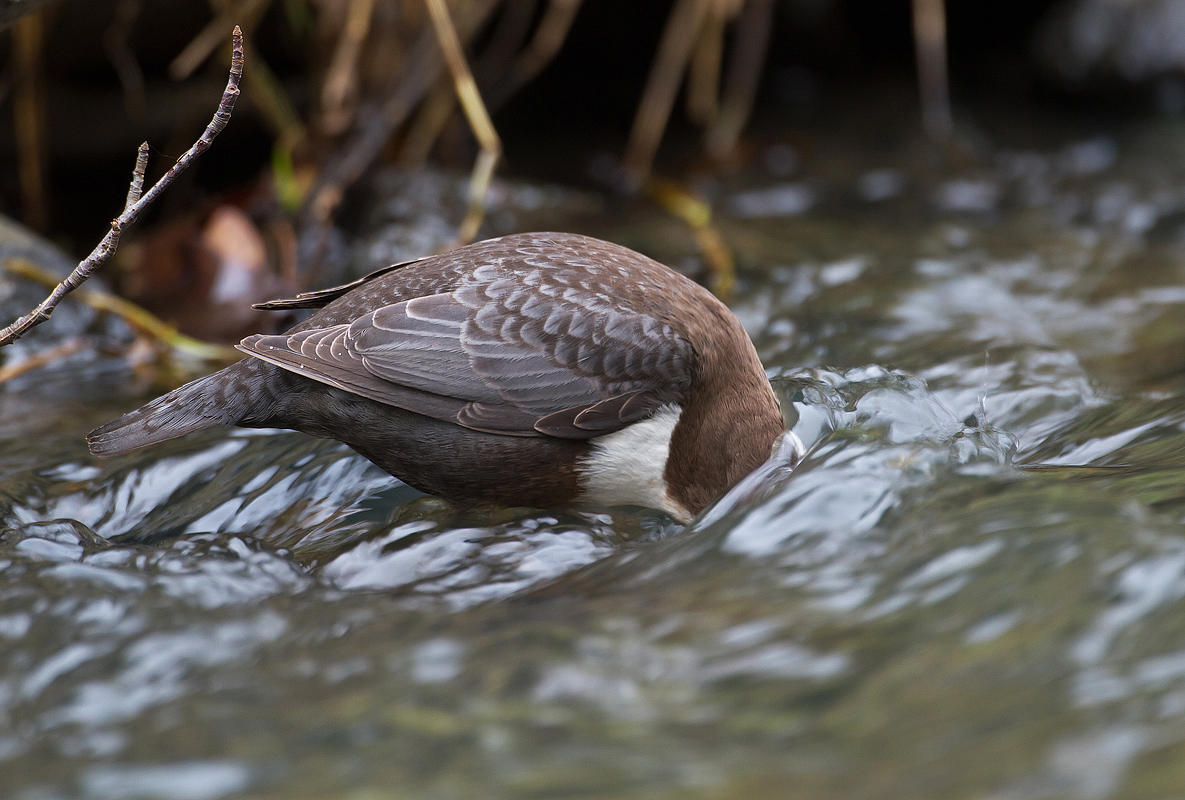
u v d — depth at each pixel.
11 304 9.87
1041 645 4.30
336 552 6.55
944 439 6.65
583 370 6.80
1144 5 17.28
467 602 5.69
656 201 13.97
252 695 4.58
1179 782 3.35
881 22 18.48
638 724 4.10
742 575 5.34
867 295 10.75
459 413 6.66
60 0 11.90
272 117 12.49
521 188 13.25
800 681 4.30
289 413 6.85
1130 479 6.03
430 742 4.05
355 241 12.13
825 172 15.05
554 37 14.95
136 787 3.90
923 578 4.96
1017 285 11.25
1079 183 14.63
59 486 7.65
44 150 12.80
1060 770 3.53
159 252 11.62
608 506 7.25
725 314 7.31
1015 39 18.39
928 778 3.59
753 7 15.73
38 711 4.64
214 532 7.09
